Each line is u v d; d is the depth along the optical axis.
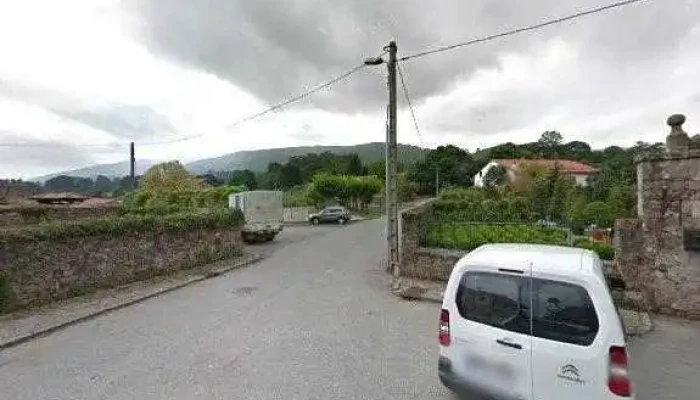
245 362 5.84
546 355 3.62
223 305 9.11
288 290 10.45
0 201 24.02
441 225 13.51
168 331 7.33
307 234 24.69
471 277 4.24
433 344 6.45
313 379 5.25
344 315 8.12
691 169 7.12
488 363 3.95
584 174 45.91
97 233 10.57
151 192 37.84
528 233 12.58
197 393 4.93
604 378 3.37
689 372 5.26
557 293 3.71
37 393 5.02
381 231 25.81
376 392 4.86
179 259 13.24
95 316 8.42
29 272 8.98
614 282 7.87
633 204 18.23
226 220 15.82
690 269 7.17
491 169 48.12
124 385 5.18
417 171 63.78
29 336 7.07
